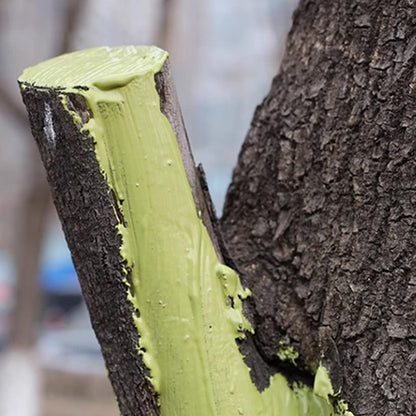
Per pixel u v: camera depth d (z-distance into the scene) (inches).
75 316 242.2
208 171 221.1
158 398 45.7
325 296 46.4
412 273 45.1
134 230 45.6
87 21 111.0
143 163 45.4
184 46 172.4
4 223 298.0
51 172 46.3
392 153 45.4
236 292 46.2
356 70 46.4
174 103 46.1
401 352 45.1
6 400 122.5
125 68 45.8
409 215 45.1
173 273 45.5
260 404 45.9
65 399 175.8
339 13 47.2
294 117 47.6
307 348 46.8
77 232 46.2
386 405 45.2
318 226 46.7
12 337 125.0
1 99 108.4
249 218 48.4
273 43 132.3
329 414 46.3
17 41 141.3
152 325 45.6
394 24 45.8
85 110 45.3
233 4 193.0
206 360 45.3
